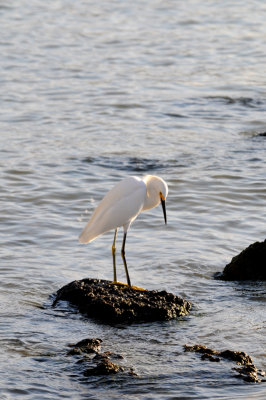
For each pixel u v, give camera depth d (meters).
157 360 9.38
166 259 13.20
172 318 10.79
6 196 16.58
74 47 34.19
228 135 21.77
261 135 21.77
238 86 28.03
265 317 10.86
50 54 32.75
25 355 9.48
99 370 8.98
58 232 14.59
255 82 28.67
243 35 37.22
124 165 18.88
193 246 13.85
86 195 16.83
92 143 20.77
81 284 11.35
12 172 18.20
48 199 16.50
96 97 26.22
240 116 24.00
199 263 13.04
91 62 31.66
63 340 9.98
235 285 12.18
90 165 18.86
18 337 10.00
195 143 20.88
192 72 30.30
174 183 17.47
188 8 43.38
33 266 12.77
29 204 16.17
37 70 30.03
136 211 11.66
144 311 10.76
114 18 40.50
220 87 27.91
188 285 12.15
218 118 23.73
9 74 29.19
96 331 10.31
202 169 18.55
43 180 17.69
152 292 11.24
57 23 38.94
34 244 13.91
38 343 9.84
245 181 17.62
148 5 44.00
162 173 18.25
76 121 23.09
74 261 13.13
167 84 28.31
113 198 11.55
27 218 15.29
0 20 39.12
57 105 25.02
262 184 17.39
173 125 22.78
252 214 15.59
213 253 13.52
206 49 34.34
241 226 14.88
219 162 19.12
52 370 9.08
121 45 34.81
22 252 13.45
